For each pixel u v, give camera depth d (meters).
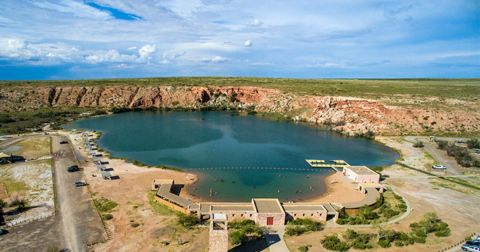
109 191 70.44
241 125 154.00
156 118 168.88
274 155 105.62
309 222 57.94
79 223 56.03
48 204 63.16
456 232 56.72
